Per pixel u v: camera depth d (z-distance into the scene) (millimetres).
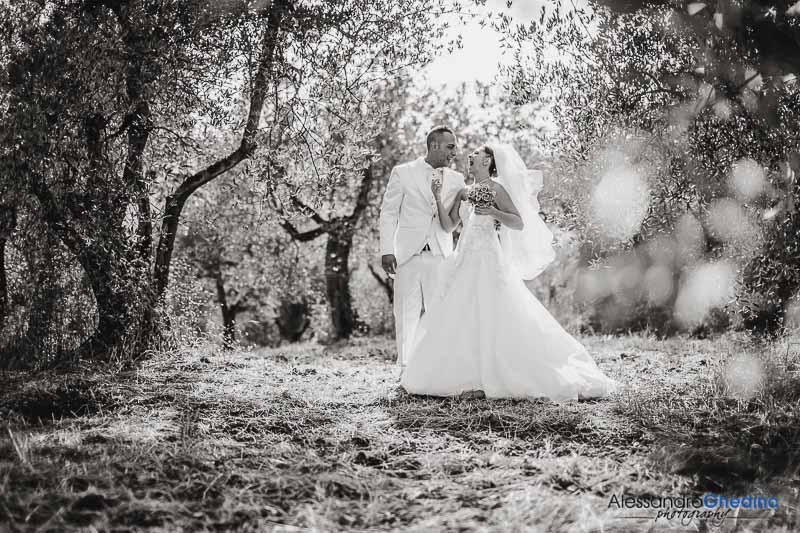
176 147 8164
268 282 18031
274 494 3781
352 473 4121
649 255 10344
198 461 4160
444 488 3928
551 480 3992
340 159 8016
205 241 15047
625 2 5910
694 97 6148
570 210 8078
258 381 6492
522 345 5797
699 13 5422
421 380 5969
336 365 8562
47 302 7039
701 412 5312
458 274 6062
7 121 6305
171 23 7000
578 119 7141
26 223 6988
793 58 5152
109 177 7043
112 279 7094
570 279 14086
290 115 7988
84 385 5922
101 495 3586
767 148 5664
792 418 5027
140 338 7387
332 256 16609
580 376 5836
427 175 6770
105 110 6867
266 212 8930
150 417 5145
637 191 6984
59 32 6574
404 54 7879
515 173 6125
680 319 11180
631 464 4277
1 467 3867
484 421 5133
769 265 5852
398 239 6797
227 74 7496
